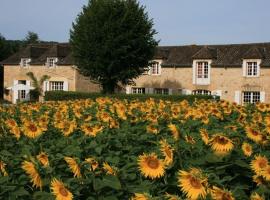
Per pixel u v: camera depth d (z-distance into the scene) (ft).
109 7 126.52
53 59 156.97
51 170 14.79
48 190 14.78
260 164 14.90
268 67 132.77
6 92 166.81
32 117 31.65
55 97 127.75
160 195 13.61
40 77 159.22
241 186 14.76
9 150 20.56
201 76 142.92
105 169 15.12
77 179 14.28
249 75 135.54
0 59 205.67
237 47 143.64
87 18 127.95
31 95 159.84
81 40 127.54
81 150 18.54
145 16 128.98
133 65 129.08
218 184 13.44
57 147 19.84
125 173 15.19
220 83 139.64
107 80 128.88
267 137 18.95
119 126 25.85
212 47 147.33
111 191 14.26
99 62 125.29
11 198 14.24
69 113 33.99
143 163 14.55
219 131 20.71
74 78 152.56
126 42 125.08
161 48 156.15
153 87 150.30
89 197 13.98
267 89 132.77
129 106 35.47
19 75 163.53
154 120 26.09
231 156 15.76
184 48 152.76
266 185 14.33
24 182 15.07
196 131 24.08
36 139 21.45
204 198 12.05
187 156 16.80
